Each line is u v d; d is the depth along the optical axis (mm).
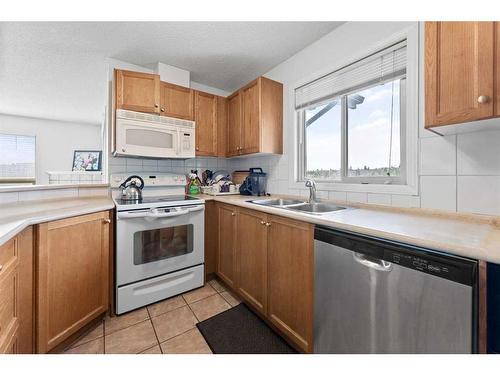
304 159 2283
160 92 2162
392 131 1586
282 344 1402
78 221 1379
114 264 1696
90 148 5410
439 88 989
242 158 2912
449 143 1232
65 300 1297
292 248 1363
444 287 754
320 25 1800
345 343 1058
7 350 951
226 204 2090
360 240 996
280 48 2117
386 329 908
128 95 2016
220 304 1835
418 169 1358
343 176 1891
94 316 1492
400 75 1493
